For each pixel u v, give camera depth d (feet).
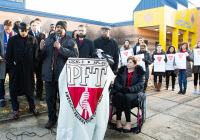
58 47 9.37
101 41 13.34
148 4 58.18
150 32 67.31
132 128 10.33
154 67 20.49
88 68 7.95
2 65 12.84
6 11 40.91
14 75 11.04
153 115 13.48
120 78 11.43
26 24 11.11
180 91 20.17
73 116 7.93
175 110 14.66
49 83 10.23
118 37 64.69
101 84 8.10
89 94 7.93
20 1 45.60
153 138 10.03
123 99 10.20
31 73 11.69
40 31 15.81
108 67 8.14
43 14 47.29
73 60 7.93
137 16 59.67
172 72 21.18
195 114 13.83
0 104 13.23
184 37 66.95
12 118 11.44
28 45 11.42
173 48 21.75
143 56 17.98
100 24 62.28
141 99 10.51
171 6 60.64
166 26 56.44
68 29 53.52
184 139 9.98
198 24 72.23
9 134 9.60
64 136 7.79
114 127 10.48
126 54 20.21
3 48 12.92
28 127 10.53
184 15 63.41
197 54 19.21
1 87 13.20
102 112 8.13
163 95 19.38
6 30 12.91
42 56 10.07
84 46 12.21
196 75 19.97
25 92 11.39
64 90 7.98
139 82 10.92
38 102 14.78
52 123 10.61
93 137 8.06
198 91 21.48
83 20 57.00
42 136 9.61
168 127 11.43
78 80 7.94
